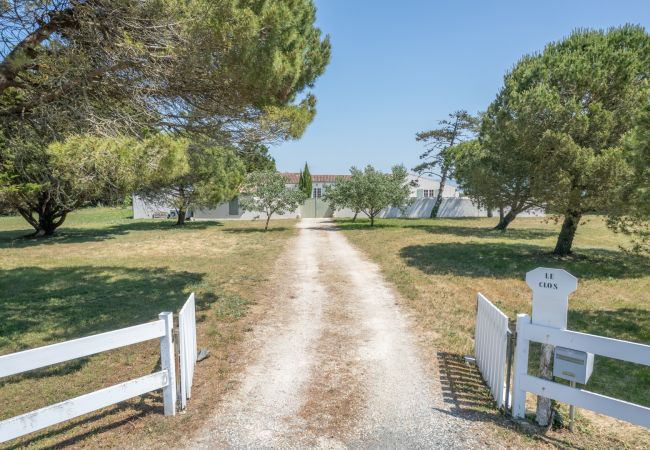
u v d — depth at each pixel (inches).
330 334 270.7
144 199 605.0
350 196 1056.8
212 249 706.8
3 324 287.7
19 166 299.4
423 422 162.6
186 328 183.3
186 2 236.4
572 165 443.8
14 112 267.3
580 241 802.8
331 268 515.8
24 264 553.3
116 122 270.1
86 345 139.3
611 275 470.0
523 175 556.7
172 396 164.6
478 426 159.3
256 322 295.4
